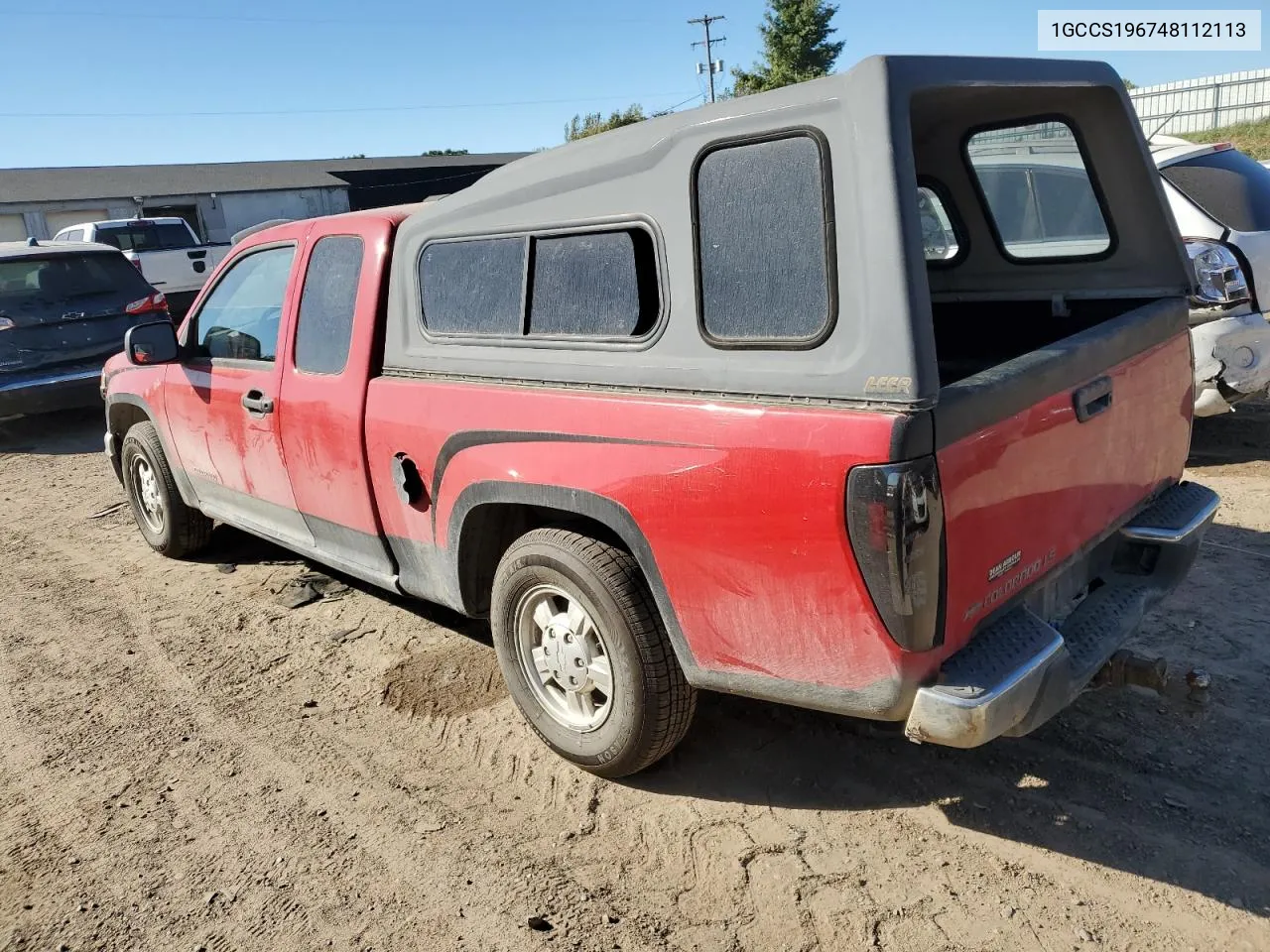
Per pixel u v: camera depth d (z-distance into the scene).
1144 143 3.31
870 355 2.29
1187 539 3.12
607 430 2.84
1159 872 2.70
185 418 5.09
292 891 2.88
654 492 2.73
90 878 3.00
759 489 2.47
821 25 45.84
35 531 6.76
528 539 3.23
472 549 3.52
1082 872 2.72
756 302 2.53
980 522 2.42
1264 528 4.93
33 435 10.28
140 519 6.02
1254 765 3.11
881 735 3.45
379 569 4.05
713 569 2.65
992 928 2.54
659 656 2.96
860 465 2.26
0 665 4.54
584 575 3.01
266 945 2.68
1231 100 32.50
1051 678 2.49
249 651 4.53
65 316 9.56
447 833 3.10
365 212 4.00
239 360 4.65
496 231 3.25
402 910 2.77
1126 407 3.00
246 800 3.35
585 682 3.20
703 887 2.78
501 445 3.19
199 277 17.00
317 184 43.81
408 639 4.54
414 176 48.56
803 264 2.42
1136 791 3.03
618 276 2.88
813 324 2.42
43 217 38.25
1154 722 3.37
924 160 3.90
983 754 3.28
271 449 4.39
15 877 3.03
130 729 3.89
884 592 2.30
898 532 2.23
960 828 2.93
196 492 5.32
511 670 3.45
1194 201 5.70
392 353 3.72
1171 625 4.01
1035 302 3.87
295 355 4.19
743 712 3.67
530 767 3.43
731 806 3.12
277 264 4.41
